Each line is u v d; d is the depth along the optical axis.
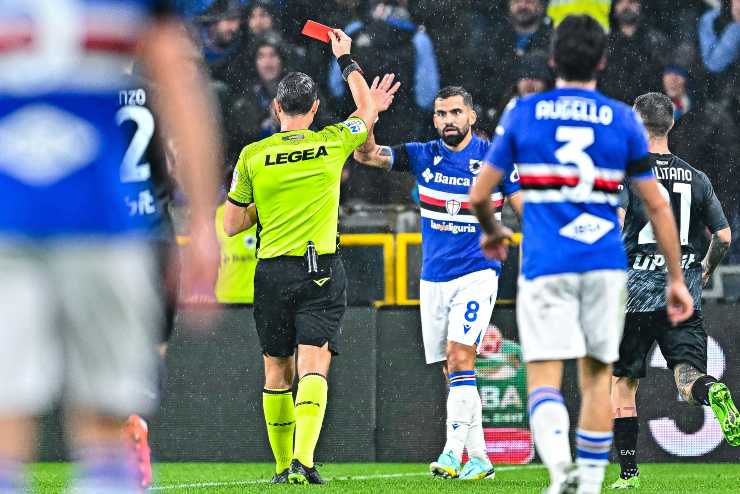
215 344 29.28
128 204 9.39
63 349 8.81
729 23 42.12
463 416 24.42
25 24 8.82
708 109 40.69
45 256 8.74
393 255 29.56
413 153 25.08
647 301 22.33
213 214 9.80
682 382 22.34
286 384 23.30
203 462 29.11
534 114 14.94
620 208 21.66
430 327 25.25
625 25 41.81
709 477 25.03
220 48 41.34
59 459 28.58
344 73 23.55
